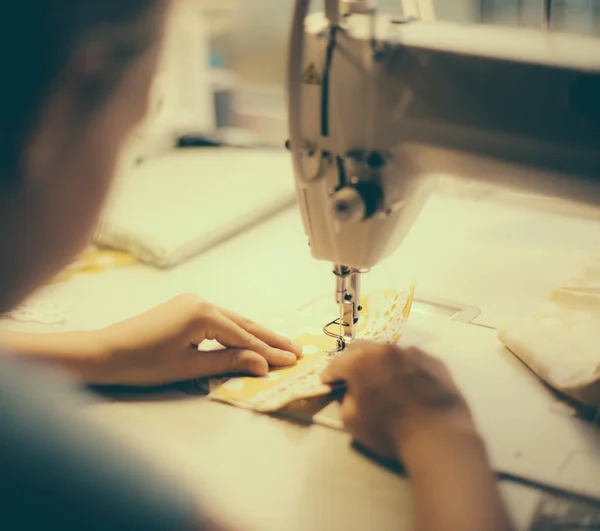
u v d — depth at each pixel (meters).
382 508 0.71
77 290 1.21
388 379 0.80
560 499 0.72
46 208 0.44
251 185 1.54
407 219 0.90
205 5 1.82
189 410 0.88
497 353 0.98
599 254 1.11
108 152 0.46
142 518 0.41
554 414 0.85
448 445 0.70
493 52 0.77
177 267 1.29
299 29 0.81
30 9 0.39
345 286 0.95
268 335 0.98
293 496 0.72
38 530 0.40
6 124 0.40
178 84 1.79
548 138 0.77
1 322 1.10
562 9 1.60
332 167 0.84
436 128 0.80
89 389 0.91
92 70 0.42
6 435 0.41
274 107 2.04
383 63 0.79
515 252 1.30
